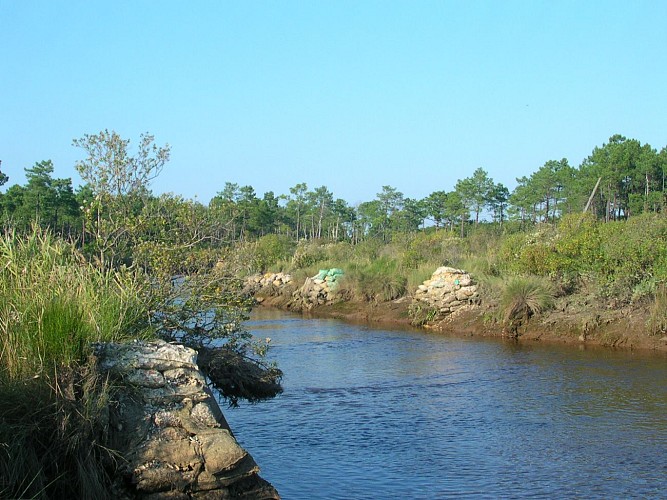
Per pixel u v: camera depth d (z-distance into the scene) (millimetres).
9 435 6566
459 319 24406
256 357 17719
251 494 7445
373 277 31328
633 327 19328
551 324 21203
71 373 7465
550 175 68812
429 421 12031
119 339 8812
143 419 7438
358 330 24734
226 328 13086
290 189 93875
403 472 9422
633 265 20094
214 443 7328
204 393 8000
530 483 8938
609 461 9734
